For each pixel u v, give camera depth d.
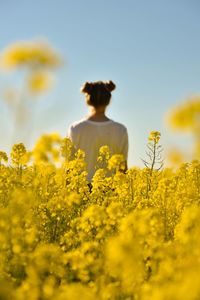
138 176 6.69
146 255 3.76
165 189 5.76
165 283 3.25
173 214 5.66
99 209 4.51
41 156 4.65
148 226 3.71
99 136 5.80
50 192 5.93
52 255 3.90
